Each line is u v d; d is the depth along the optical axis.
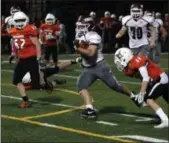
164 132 11.70
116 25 37.53
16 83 14.85
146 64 11.84
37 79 14.68
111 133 11.67
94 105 15.20
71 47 38.53
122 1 41.75
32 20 37.03
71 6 39.81
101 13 40.75
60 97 16.67
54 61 23.31
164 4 41.91
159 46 24.12
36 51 14.55
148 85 11.98
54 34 23.03
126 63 11.91
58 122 12.88
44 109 14.59
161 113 11.95
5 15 38.50
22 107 14.80
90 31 13.57
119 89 13.21
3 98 16.53
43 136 11.44
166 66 27.80
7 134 11.64
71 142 10.87
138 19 17.14
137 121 12.92
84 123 12.73
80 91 13.22
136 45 17.36
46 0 39.50
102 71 13.02
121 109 14.55
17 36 14.36
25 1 39.62
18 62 14.68
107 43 37.75
